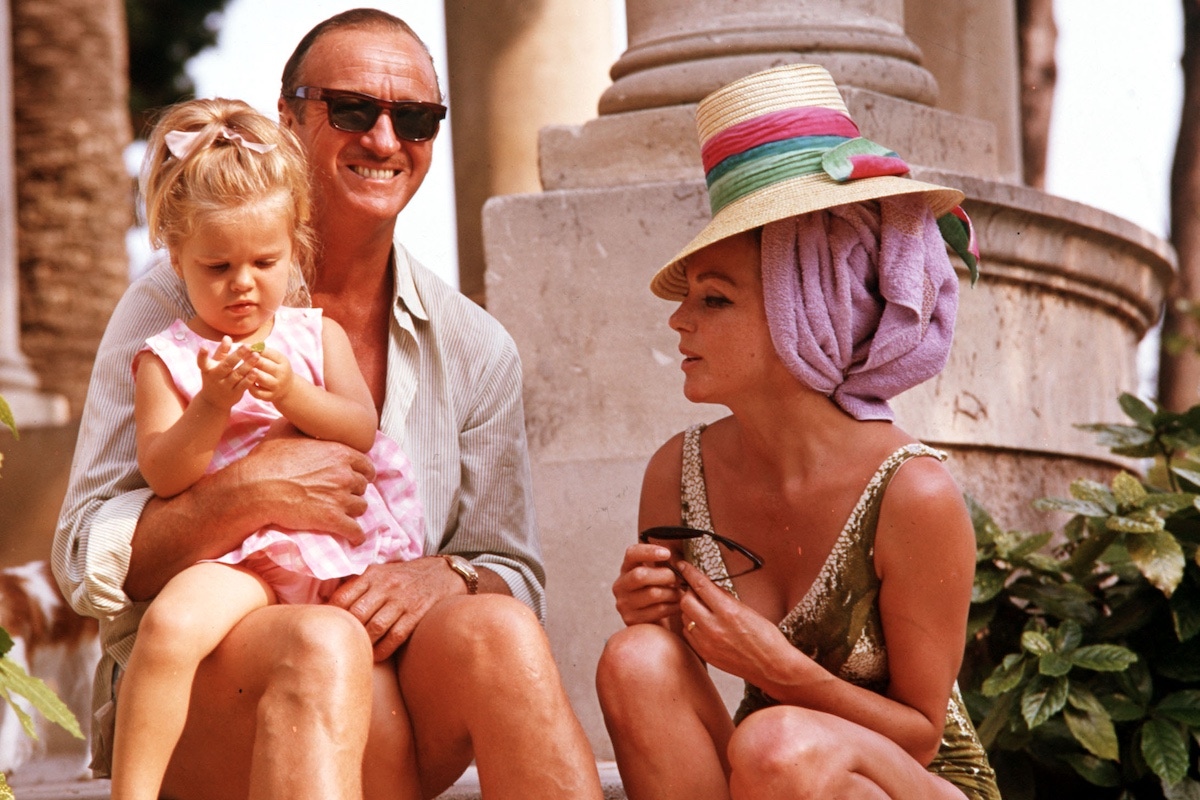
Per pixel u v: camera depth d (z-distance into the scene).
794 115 3.61
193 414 3.51
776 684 3.41
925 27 7.68
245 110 3.71
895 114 5.57
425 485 4.18
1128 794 4.88
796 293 3.49
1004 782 4.91
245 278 3.62
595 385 5.35
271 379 3.54
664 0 5.73
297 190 3.73
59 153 16.52
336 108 4.06
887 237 3.51
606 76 8.64
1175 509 5.09
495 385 4.33
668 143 5.53
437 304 4.29
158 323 3.91
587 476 5.32
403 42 4.19
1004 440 5.68
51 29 16.61
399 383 4.20
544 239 5.43
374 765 3.51
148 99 22.14
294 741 3.20
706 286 3.59
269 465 3.58
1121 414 6.41
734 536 3.70
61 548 3.73
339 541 3.66
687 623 3.44
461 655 3.40
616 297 5.36
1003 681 4.80
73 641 6.90
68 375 16.22
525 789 3.34
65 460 8.54
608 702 3.44
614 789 4.26
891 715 3.43
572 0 8.48
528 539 4.34
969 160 5.87
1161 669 5.01
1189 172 13.95
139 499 3.66
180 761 3.63
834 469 3.57
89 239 16.55
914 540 3.43
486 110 8.41
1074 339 6.07
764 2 5.65
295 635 3.26
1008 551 5.12
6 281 14.68
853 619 3.52
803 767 3.17
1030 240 5.74
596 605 5.27
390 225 4.18
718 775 3.41
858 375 3.54
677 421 5.29
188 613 3.35
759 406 3.60
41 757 6.82
